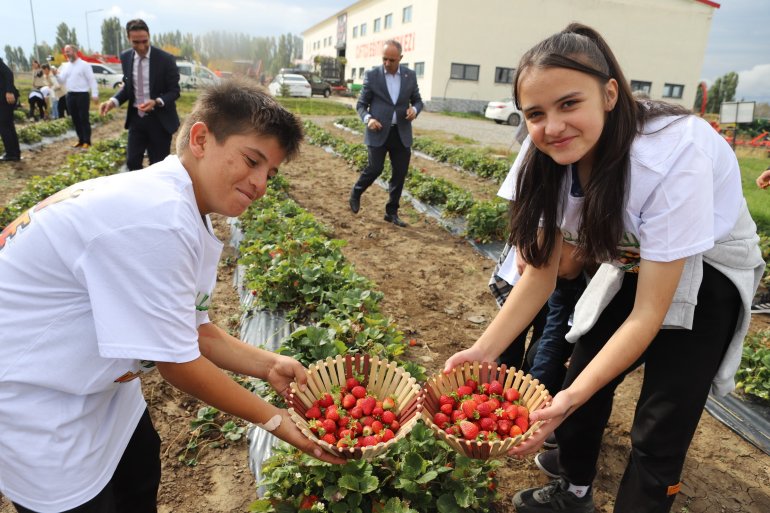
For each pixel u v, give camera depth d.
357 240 7.09
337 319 4.24
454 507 2.51
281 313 4.61
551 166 2.16
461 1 33.00
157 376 3.84
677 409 2.10
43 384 1.54
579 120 1.77
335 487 2.54
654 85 37.34
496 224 7.00
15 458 1.56
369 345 3.90
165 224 1.48
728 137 20.41
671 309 2.03
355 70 49.09
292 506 2.57
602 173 1.92
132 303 1.47
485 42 34.22
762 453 3.42
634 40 35.84
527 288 2.52
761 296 5.77
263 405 1.89
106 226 1.45
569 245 2.68
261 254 5.53
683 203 1.83
